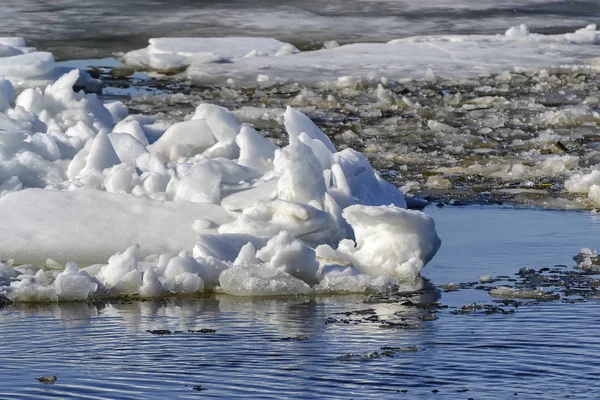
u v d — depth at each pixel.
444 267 24.78
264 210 25.41
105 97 57.34
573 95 57.97
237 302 21.64
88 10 89.69
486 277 23.34
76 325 19.72
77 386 15.81
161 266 23.09
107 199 26.09
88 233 25.39
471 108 54.00
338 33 81.44
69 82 36.97
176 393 15.48
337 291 22.42
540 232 28.84
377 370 16.55
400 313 20.42
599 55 71.12
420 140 45.75
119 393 15.50
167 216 25.80
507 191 35.50
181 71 66.81
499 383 15.92
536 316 19.98
